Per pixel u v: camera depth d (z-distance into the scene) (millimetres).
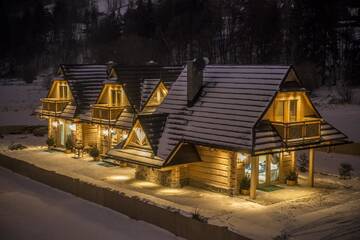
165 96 29234
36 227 20453
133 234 19344
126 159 25297
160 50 72562
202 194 24234
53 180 26500
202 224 17938
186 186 25641
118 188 25375
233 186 23906
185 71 28078
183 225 18734
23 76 83625
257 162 24469
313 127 24656
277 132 23438
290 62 64250
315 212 21328
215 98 25547
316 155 34438
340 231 18766
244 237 16406
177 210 21500
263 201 23031
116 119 31219
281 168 26078
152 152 24781
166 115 26453
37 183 27500
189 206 22281
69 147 34562
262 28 67188
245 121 23328
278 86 23688
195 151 25219
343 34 66125
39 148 36688
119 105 31969
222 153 24344
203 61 27047
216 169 24625
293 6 69375
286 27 69688
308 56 63844
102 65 37406
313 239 18016
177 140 24859
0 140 40344
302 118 25109
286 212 21406
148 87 31688
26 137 41875
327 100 54781
